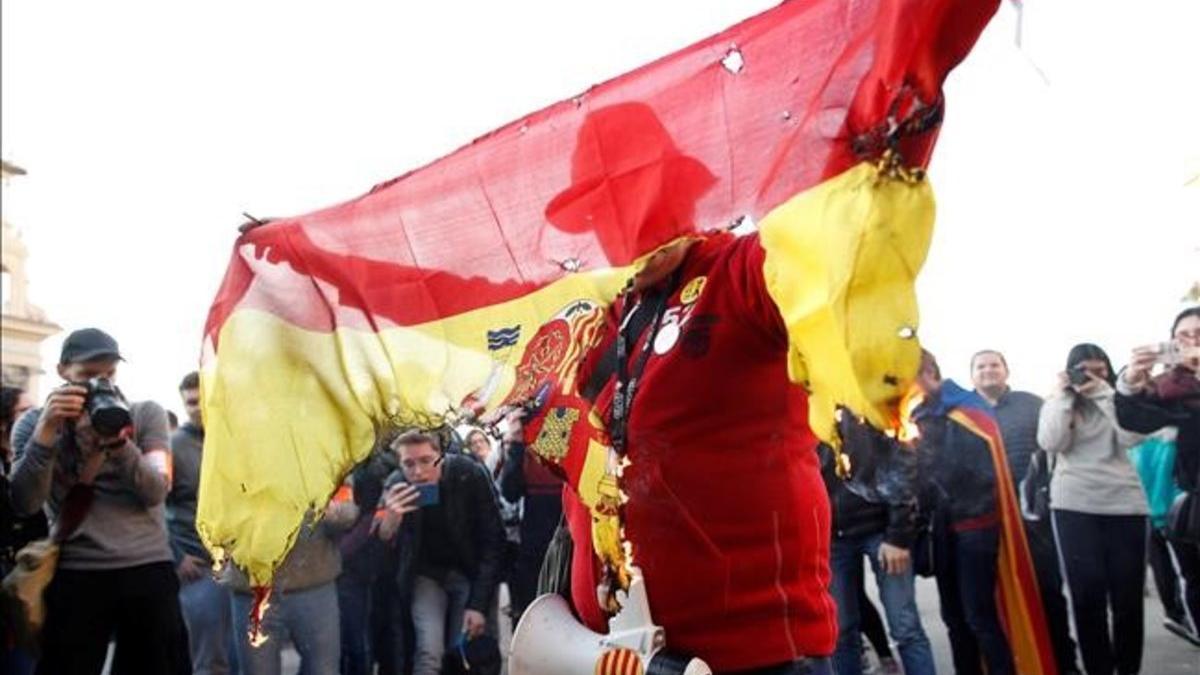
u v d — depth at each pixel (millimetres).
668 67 1921
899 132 1481
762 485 1925
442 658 5148
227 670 5469
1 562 4605
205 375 2592
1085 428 5523
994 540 5039
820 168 1582
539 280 2162
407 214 2381
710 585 1915
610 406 2037
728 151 1784
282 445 2473
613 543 1957
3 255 22281
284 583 4723
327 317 2480
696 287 1960
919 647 4879
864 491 4723
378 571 5270
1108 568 5512
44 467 4289
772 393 1930
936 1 1460
